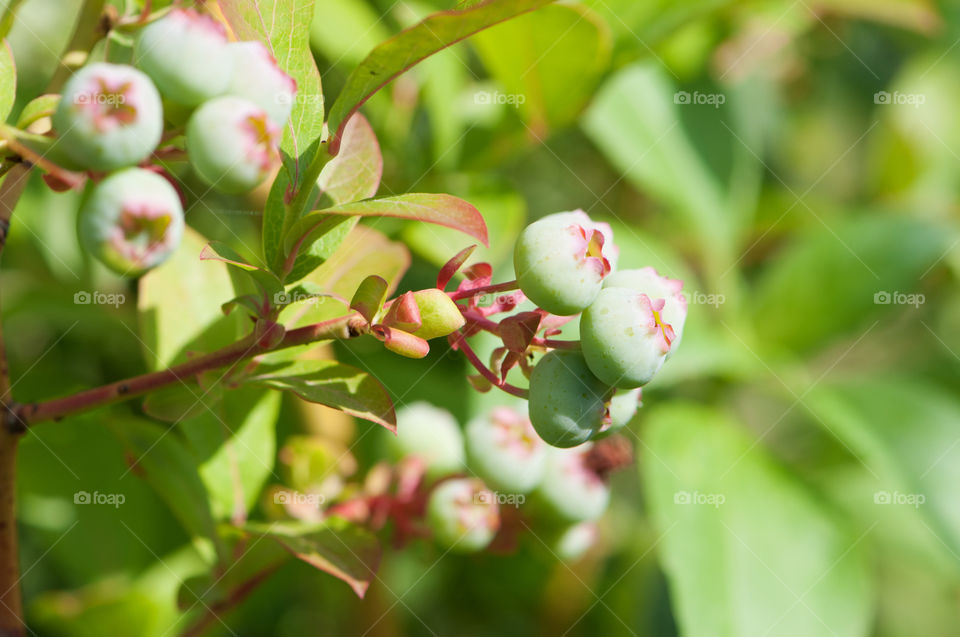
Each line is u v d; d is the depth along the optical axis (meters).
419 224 0.35
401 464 0.32
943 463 0.36
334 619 0.38
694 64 0.43
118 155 0.24
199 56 0.24
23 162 0.25
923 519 0.35
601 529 0.42
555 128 0.35
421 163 0.36
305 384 0.27
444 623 0.41
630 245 0.39
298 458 0.32
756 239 0.48
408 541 0.31
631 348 0.26
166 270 0.30
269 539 0.30
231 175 0.25
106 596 0.33
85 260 0.36
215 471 0.31
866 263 0.40
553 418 0.26
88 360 0.38
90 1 0.27
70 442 0.34
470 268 0.26
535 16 0.33
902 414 0.37
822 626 0.33
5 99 0.26
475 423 0.31
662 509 0.34
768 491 0.35
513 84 0.34
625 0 0.34
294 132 0.26
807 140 0.56
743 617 0.33
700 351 0.38
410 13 0.36
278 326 0.26
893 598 0.52
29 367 0.37
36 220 0.36
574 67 0.34
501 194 0.36
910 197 0.51
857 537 0.34
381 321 0.25
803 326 0.40
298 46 0.26
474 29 0.25
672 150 0.42
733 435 0.35
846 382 0.39
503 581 0.41
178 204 0.25
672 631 0.41
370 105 0.35
